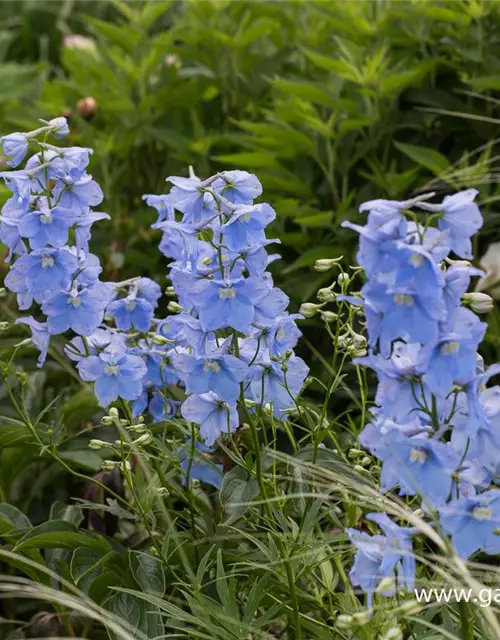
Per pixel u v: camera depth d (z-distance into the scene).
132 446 1.56
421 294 1.39
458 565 1.41
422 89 1.95
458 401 1.43
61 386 1.92
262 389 1.54
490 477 1.46
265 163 1.94
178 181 1.52
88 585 1.64
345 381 1.86
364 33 1.99
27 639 1.70
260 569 1.58
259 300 1.51
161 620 1.55
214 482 1.64
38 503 1.83
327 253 1.87
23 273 1.56
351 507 1.57
